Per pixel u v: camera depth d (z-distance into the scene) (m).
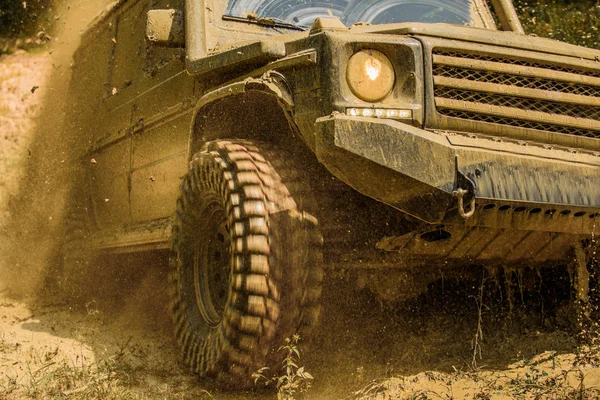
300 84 3.45
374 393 3.40
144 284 5.56
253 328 3.44
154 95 5.02
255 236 3.47
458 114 3.45
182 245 4.11
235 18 4.41
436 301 4.24
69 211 6.50
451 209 3.22
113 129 5.73
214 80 4.18
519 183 3.26
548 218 3.40
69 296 6.20
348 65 3.35
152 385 3.71
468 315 4.27
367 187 3.26
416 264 3.88
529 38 3.79
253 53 3.67
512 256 3.79
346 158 3.17
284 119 3.94
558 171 3.34
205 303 4.00
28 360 4.07
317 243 3.59
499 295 4.32
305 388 3.56
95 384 3.60
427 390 3.35
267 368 3.37
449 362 3.72
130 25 5.84
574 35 8.01
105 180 5.95
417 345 3.96
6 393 3.48
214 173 3.76
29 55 9.48
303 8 4.59
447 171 3.19
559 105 3.64
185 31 4.31
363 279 3.93
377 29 3.49
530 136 3.54
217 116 4.06
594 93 3.73
